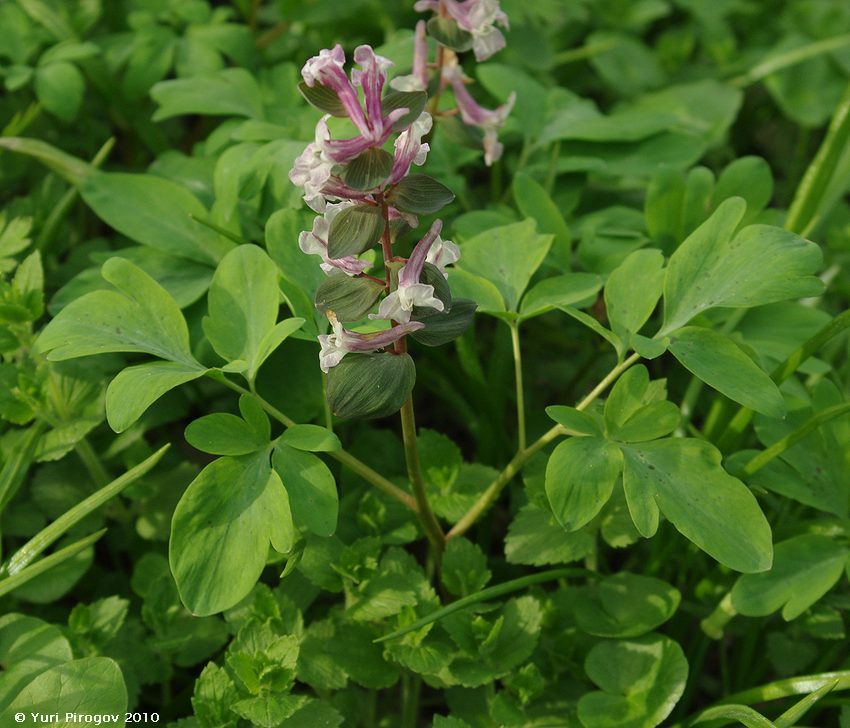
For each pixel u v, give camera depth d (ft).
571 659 2.19
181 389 2.32
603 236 2.37
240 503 2.01
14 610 2.22
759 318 2.30
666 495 2.02
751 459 2.18
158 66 2.56
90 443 2.31
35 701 2.03
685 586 2.29
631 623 2.14
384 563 2.16
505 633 2.14
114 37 2.63
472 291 2.16
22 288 2.24
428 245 1.98
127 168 2.67
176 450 2.37
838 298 2.56
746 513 2.02
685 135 2.51
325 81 1.94
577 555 2.16
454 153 2.49
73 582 2.20
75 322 2.09
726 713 2.07
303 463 2.04
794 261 2.07
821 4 3.29
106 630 2.16
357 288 2.02
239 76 2.45
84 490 2.28
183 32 2.65
